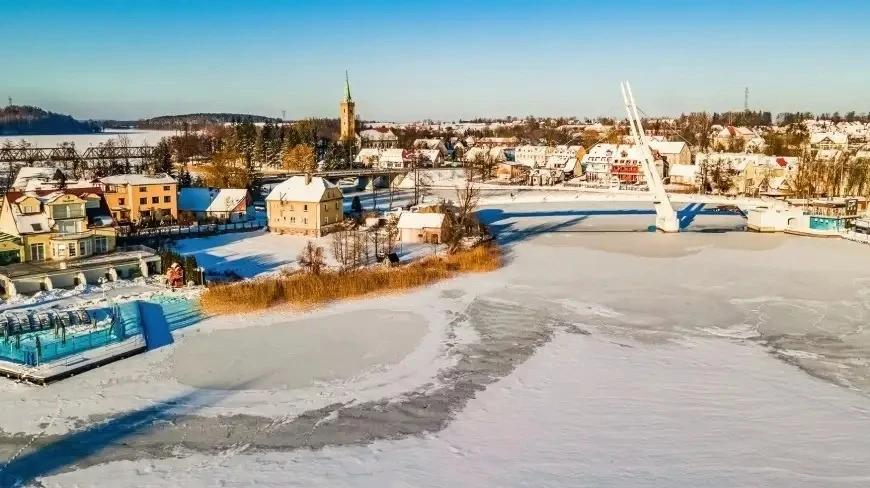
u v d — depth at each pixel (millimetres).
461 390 52281
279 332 65750
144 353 59406
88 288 76438
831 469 39844
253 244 108375
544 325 68750
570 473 39562
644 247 113312
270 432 45375
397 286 83000
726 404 49125
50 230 82562
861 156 171000
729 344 62844
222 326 67062
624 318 71188
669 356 59531
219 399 50312
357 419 47375
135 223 122188
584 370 56219
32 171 138375
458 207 144500
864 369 56312
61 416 47031
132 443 43562
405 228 111438
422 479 39250
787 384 52875
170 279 77625
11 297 71812
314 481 39219
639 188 197375
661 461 40875
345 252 97812
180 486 38656
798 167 180875
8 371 53500
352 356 59500
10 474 39750
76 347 58344
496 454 42125
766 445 42875
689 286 85000
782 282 86938
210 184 166625
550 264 98562
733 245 115125
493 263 96438
